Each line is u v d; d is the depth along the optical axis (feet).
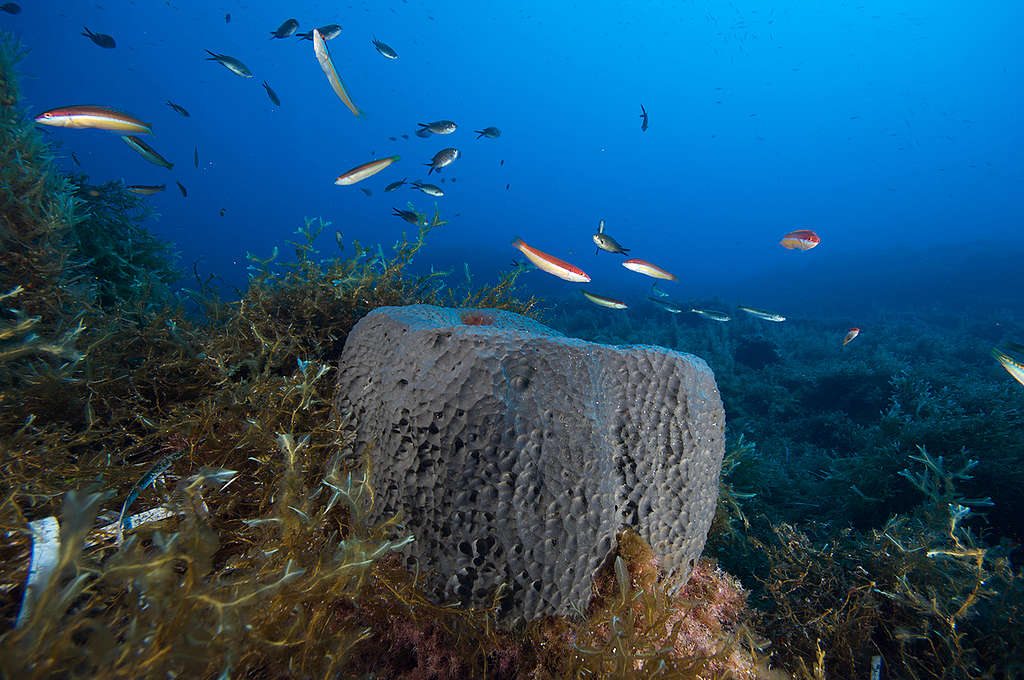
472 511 5.17
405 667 4.82
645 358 6.39
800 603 7.00
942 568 6.95
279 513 4.29
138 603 3.05
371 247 10.78
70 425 6.13
